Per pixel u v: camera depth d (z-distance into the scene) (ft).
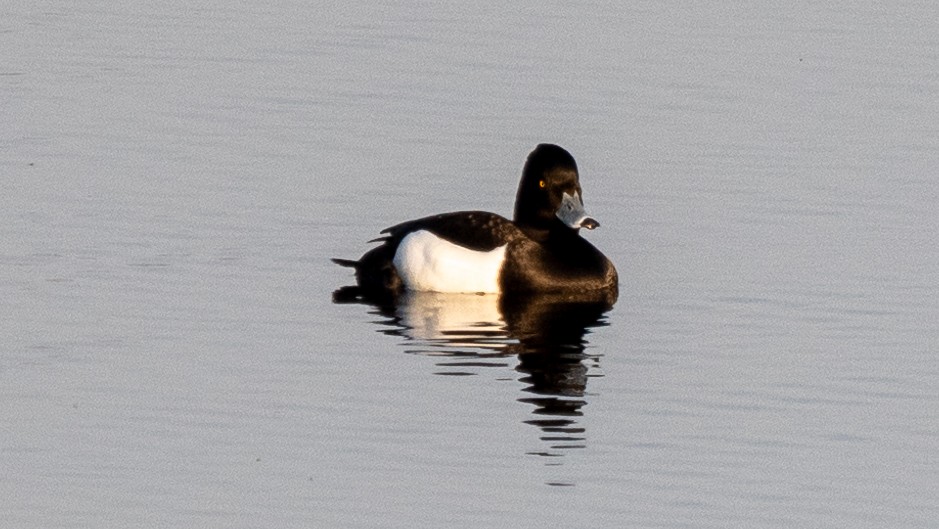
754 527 40.96
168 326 53.57
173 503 41.75
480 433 46.01
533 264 58.80
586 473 43.70
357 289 58.54
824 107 76.28
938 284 58.18
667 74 79.97
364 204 65.67
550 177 59.77
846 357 51.98
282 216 64.08
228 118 74.54
